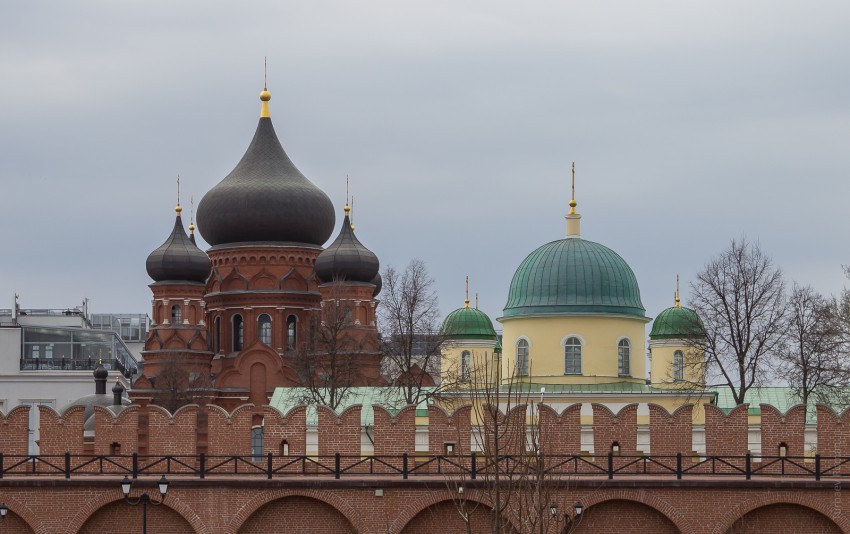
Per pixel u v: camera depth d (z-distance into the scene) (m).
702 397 160.00
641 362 178.50
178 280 193.62
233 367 191.25
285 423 98.19
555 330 176.38
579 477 95.94
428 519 95.88
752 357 148.50
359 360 180.50
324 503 95.62
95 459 96.44
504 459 97.88
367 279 188.88
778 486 94.38
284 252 197.88
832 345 147.00
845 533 94.12
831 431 98.12
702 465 98.88
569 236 182.38
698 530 94.69
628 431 98.38
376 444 98.69
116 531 95.44
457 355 184.00
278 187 198.25
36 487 94.69
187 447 98.69
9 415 98.69
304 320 196.62
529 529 93.38
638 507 95.75
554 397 172.00
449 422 98.38
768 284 148.75
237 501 95.00
